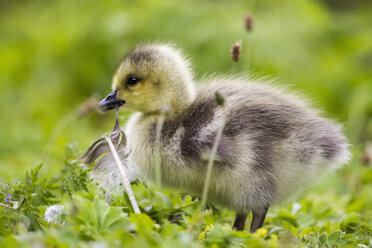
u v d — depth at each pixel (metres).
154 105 9.94
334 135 9.52
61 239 6.13
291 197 9.45
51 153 14.17
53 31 26.52
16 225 6.88
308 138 9.10
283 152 8.92
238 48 10.65
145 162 9.32
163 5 24.88
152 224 6.77
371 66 25.77
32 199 7.78
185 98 9.73
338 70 24.02
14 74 26.11
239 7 24.88
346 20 26.98
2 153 17.45
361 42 25.59
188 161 8.84
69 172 8.56
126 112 18.38
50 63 25.69
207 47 22.84
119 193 8.63
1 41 27.20
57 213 7.81
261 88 10.01
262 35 23.05
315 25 25.02
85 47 25.27
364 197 11.97
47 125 20.20
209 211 9.66
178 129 9.14
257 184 8.75
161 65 9.91
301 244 7.36
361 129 21.53
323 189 13.80
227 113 8.93
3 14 29.25
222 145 8.51
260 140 8.80
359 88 23.03
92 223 6.76
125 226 6.74
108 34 24.78
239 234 6.69
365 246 7.49
